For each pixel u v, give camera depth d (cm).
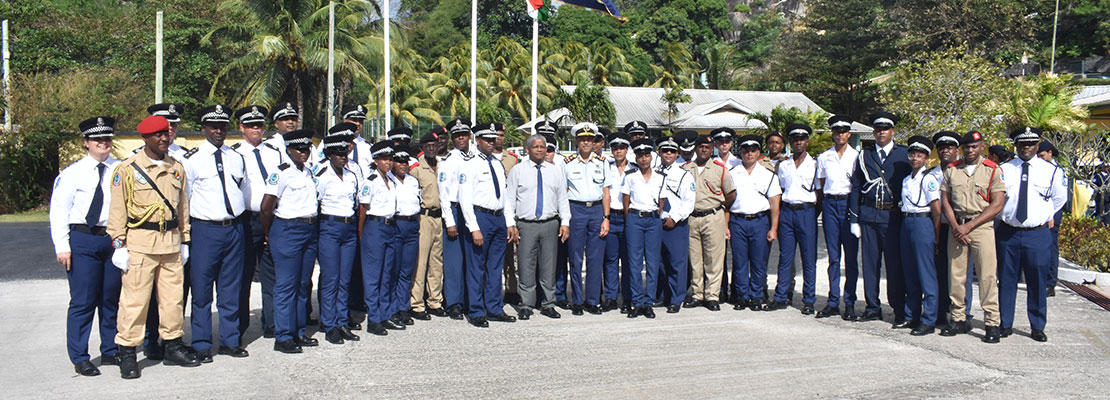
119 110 2481
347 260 697
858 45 4269
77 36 3038
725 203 844
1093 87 2078
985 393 551
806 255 816
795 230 821
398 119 4331
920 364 624
